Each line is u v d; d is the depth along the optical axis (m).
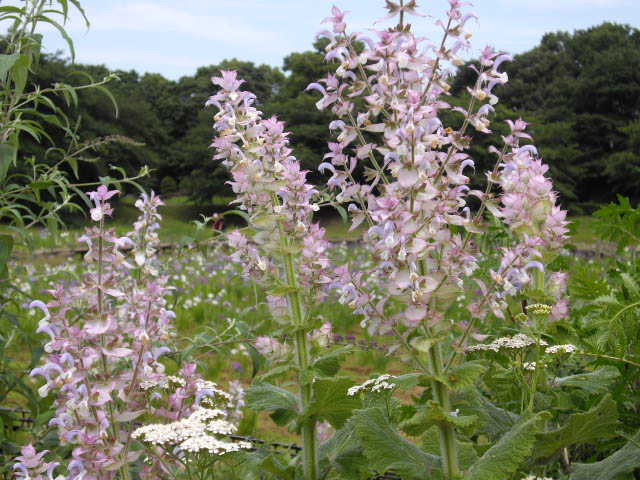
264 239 3.17
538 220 3.03
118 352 2.57
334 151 2.72
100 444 2.54
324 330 3.23
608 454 3.51
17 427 4.63
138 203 3.50
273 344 3.19
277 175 3.12
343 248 18.38
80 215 27.22
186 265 14.46
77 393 2.51
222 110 3.17
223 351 4.44
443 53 2.42
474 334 2.53
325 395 2.87
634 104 50.97
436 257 2.60
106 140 4.56
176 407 2.99
